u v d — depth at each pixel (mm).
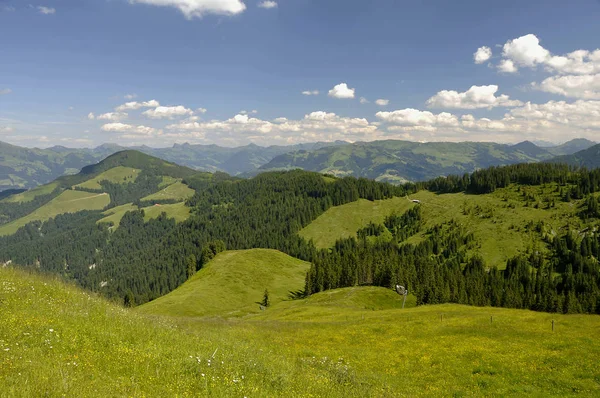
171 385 15289
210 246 198000
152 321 29141
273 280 161125
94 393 12289
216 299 125562
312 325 46594
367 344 37875
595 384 24156
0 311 19625
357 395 20656
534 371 27078
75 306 24828
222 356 22250
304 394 18891
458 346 35281
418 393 23359
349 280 139125
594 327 40094
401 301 116375
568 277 178250
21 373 12477
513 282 169625
